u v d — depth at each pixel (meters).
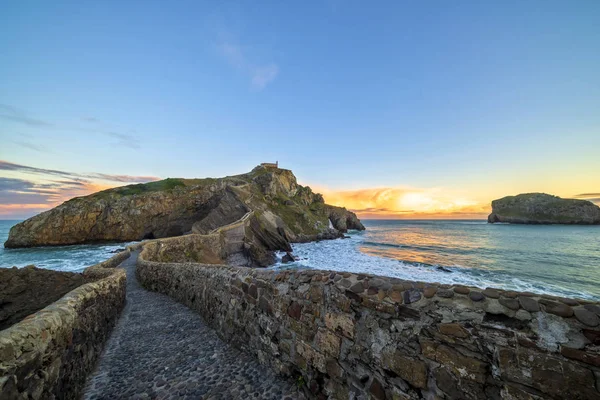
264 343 5.24
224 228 41.66
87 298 5.65
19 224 54.69
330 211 97.38
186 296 10.36
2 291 8.00
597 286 20.97
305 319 4.32
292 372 4.52
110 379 4.90
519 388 2.17
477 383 2.38
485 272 26.59
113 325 7.96
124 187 73.69
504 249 40.66
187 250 32.94
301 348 4.34
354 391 3.40
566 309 2.17
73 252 43.44
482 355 2.41
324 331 3.95
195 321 8.27
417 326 2.89
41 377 3.23
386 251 44.41
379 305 3.27
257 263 38.28
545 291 19.95
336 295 3.86
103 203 62.41
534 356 2.17
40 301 8.12
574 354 2.02
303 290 4.47
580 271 25.50
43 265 30.19
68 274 10.76
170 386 4.60
